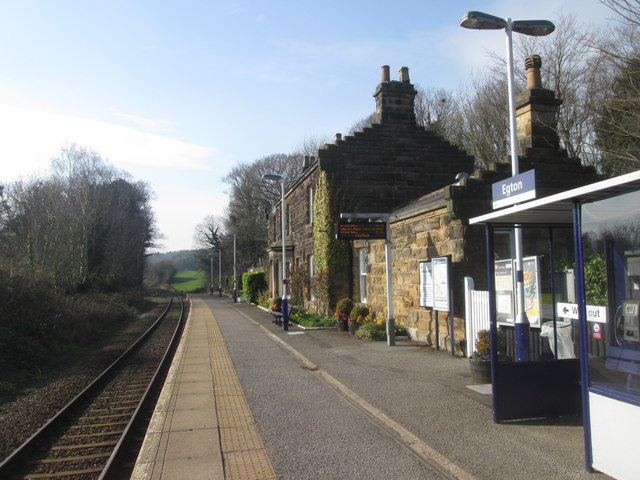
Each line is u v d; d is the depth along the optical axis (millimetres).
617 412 4305
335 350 12375
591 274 4805
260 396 7863
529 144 12688
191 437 5906
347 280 19281
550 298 10719
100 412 8352
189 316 29109
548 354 8477
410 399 7406
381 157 19734
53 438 6934
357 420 6461
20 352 12898
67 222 35031
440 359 10656
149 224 73938
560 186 12531
